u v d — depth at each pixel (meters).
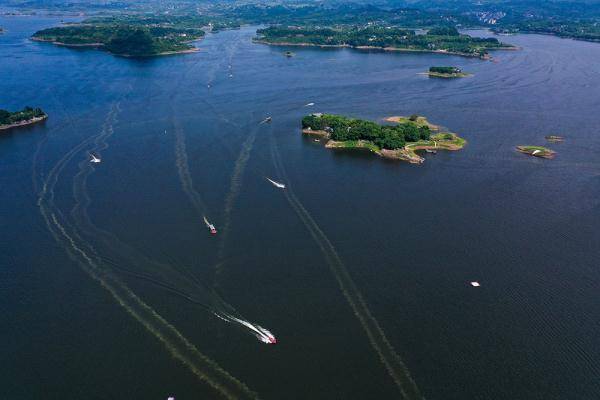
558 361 122.75
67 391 115.06
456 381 116.94
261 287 147.88
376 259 161.75
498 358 123.31
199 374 118.50
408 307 140.25
